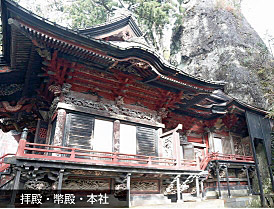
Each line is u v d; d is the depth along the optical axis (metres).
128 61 11.66
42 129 13.70
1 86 12.66
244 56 28.78
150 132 14.14
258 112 20.67
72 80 11.80
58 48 9.83
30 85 12.88
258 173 18.44
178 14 28.95
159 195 13.05
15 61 10.80
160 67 12.14
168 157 13.38
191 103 16.00
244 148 22.31
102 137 12.10
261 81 26.98
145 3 25.64
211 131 19.97
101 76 12.45
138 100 14.31
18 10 7.84
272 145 21.47
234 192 19.52
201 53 32.12
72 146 11.02
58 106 11.10
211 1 37.09
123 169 10.59
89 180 11.08
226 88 26.84
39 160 8.59
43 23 8.54
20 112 14.15
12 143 19.22
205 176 15.20
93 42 9.88
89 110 11.95
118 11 16.31
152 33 28.95
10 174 10.76
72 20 25.42
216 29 32.47
